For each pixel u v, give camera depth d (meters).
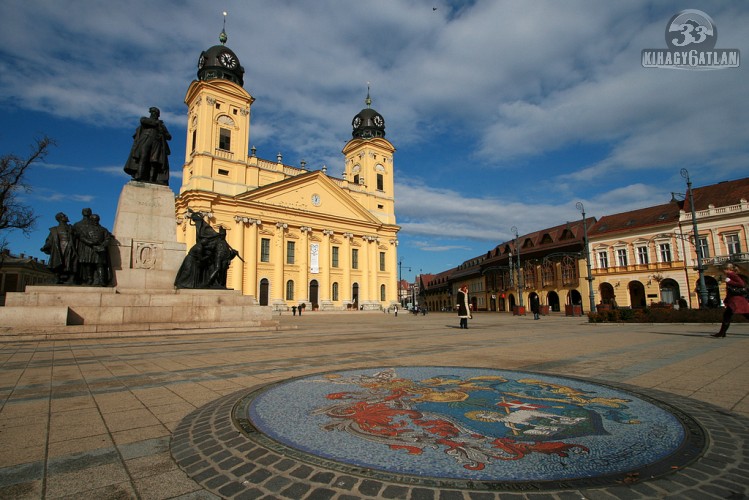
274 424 3.52
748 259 35.44
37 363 7.32
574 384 5.04
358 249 56.12
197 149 44.28
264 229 46.59
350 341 11.66
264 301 45.59
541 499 2.19
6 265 63.97
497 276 61.72
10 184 26.98
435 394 4.52
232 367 6.83
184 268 15.23
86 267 13.31
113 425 3.77
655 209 44.81
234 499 2.38
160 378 5.90
